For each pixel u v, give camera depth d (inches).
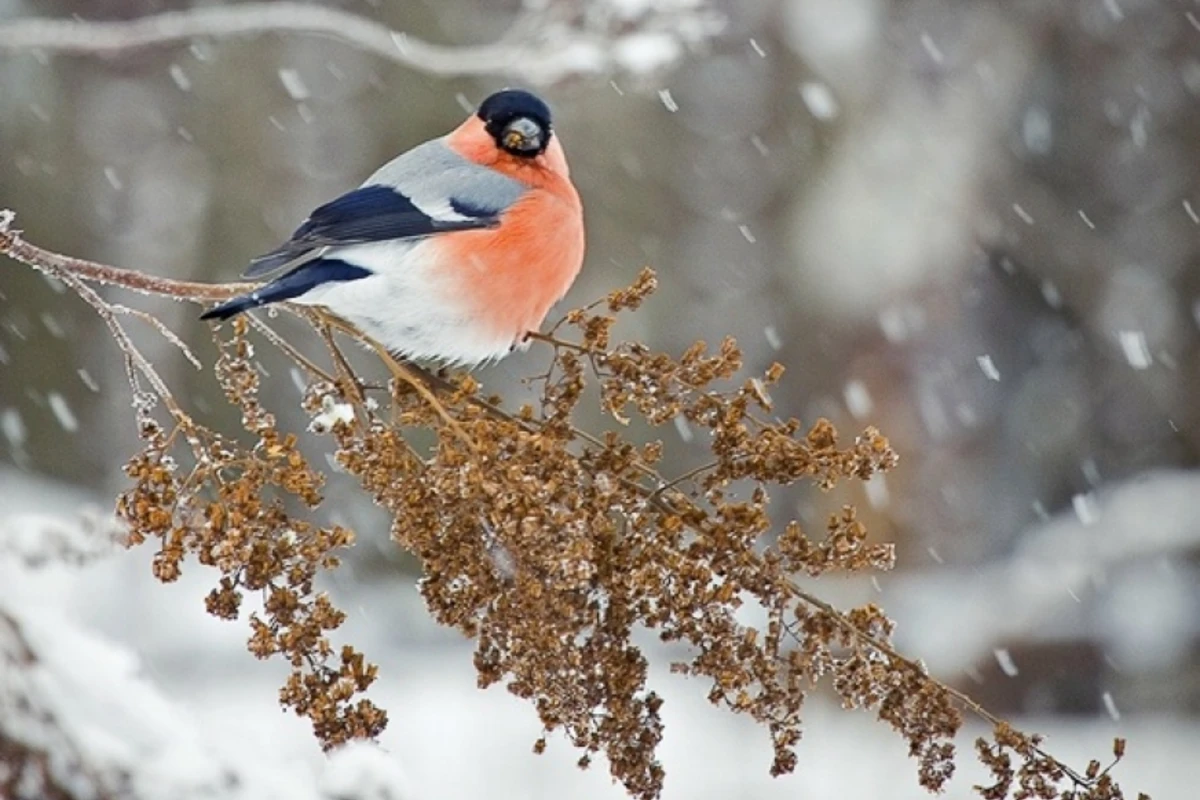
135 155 767.1
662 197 797.2
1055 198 848.3
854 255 722.8
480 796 530.9
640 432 780.0
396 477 165.6
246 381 169.6
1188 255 844.6
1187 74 834.8
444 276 235.1
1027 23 770.8
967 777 589.3
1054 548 727.7
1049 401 866.8
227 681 637.3
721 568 164.9
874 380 723.4
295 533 156.2
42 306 775.1
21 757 103.2
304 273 229.3
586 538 158.2
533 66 365.4
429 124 737.6
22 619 108.3
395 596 772.6
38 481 770.2
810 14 746.8
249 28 369.7
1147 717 708.7
